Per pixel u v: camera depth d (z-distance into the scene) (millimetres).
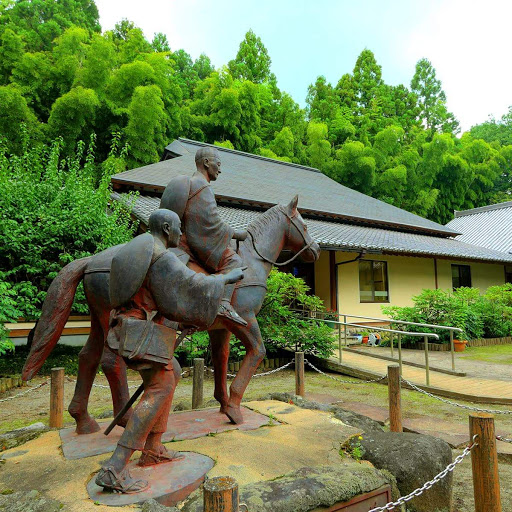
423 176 29531
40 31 23484
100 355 3422
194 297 2449
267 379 8281
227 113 24625
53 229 7859
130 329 2412
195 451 3000
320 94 34719
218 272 3609
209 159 3738
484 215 27766
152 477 2570
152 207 10805
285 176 18984
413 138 33969
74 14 27797
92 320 3367
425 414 5945
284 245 4578
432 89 40844
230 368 8578
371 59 38938
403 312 12102
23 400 6605
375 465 3051
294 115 29312
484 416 2717
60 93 18266
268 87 32656
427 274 16641
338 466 2852
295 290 9516
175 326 2598
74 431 3482
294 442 3254
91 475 2600
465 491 3758
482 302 14148
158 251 2477
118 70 19094
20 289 7656
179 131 23656
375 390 7336
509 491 3686
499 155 34812
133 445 2434
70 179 8812
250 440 3236
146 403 2506
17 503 2244
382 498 2725
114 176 11953
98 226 8570
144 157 18375
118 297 2451
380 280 15250
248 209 13523
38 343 3049
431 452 3133
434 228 18203
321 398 6590
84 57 19797
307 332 9117
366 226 16344
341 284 14148
